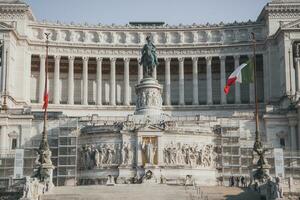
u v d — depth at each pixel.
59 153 81.69
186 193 60.22
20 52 109.38
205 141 80.56
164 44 116.12
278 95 108.19
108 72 119.69
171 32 118.25
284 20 110.75
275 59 109.69
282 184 61.50
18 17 110.50
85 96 112.75
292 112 89.94
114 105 113.00
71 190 62.66
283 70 104.56
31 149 84.69
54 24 115.12
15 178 70.25
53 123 88.81
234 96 115.94
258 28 115.25
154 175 75.75
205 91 119.19
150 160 76.94
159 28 118.12
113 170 77.25
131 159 77.44
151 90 87.62
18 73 108.44
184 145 78.62
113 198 57.69
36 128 89.69
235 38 116.00
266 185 57.22
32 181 56.69
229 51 114.94
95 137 79.94
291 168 81.31
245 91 116.81
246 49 114.31
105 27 117.31
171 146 77.94
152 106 87.31
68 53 114.44
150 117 84.56
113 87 114.19
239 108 110.56
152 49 89.88
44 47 113.12
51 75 116.44
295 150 88.88
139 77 115.25
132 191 61.19
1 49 103.31
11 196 61.41
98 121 87.38
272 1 111.44
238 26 116.00
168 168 76.88
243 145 84.12
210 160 80.56
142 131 77.69
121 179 75.88
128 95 114.12
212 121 87.25
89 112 110.94
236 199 58.06
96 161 78.62
